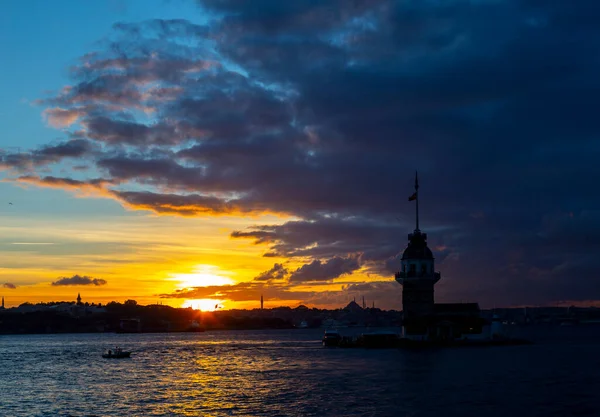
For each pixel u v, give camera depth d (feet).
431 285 638.94
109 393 360.89
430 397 310.86
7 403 332.39
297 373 436.76
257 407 296.51
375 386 350.43
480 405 288.71
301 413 278.67
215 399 324.80
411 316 640.17
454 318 641.40
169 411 294.05
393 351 597.93
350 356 564.30
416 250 638.94
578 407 282.77
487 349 599.16
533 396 311.06
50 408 312.71
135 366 556.10
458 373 401.70
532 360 486.38
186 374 463.42
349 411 279.90
